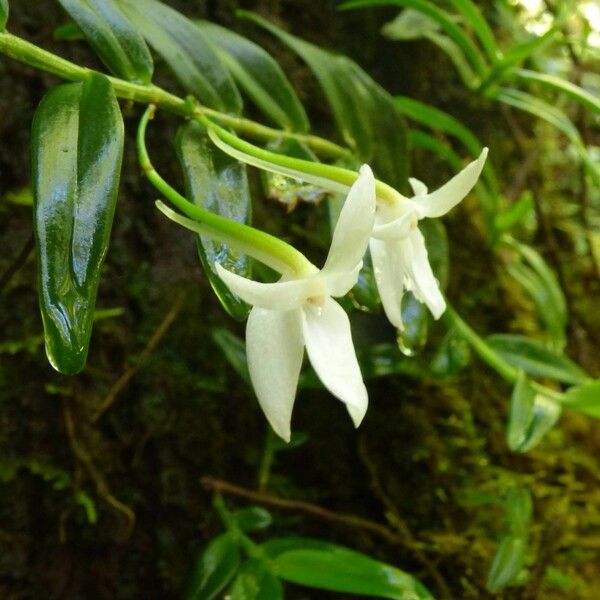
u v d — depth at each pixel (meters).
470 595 0.35
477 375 0.41
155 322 0.33
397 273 0.23
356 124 0.29
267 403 0.20
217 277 0.20
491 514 0.38
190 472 0.33
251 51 0.27
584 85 0.50
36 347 0.31
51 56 0.21
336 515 0.32
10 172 0.31
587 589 0.38
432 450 0.38
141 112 0.33
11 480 0.31
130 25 0.23
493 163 0.47
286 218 0.37
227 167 0.22
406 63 0.43
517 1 0.49
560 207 0.49
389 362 0.32
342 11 0.41
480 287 0.44
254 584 0.26
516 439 0.29
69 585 0.31
